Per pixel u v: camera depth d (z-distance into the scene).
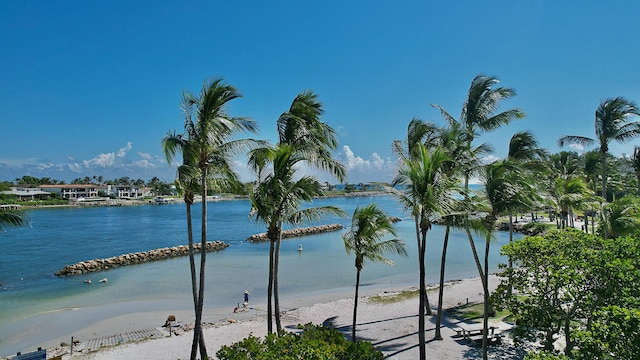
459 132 19.39
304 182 15.85
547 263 15.85
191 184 15.93
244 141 14.66
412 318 23.61
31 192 145.75
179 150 14.82
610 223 23.91
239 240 64.31
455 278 37.09
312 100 17.97
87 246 57.91
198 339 15.23
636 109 26.84
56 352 19.72
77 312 27.95
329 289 33.62
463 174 18.11
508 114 19.95
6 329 24.50
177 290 34.03
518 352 17.33
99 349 19.83
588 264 13.28
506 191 15.24
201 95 14.35
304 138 17.25
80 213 118.75
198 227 83.44
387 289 33.16
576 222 67.38
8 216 15.66
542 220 75.88
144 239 65.38
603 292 12.77
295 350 10.01
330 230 80.88
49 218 102.06
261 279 37.34
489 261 45.53
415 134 20.64
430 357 17.20
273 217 16.11
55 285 36.25
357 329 21.88
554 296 15.49
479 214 16.09
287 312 26.03
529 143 22.56
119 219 100.44
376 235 17.42
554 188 31.53
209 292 32.94
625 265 11.97
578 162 46.53
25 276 39.66
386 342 19.55
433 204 13.58
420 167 14.37
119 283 36.81
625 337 8.62
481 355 17.17
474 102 20.53
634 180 50.00
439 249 53.97
